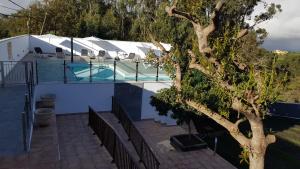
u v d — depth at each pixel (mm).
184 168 12906
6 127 9891
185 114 14414
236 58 6000
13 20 55344
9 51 19422
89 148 12094
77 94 17703
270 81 5008
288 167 16031
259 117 5598
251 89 5453
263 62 5734
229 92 5891
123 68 20922
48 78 17750
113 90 18562
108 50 33188
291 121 27594
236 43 6082
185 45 10445
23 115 8406
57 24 53594
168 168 12797
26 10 53969
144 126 18594
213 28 5543
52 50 31156
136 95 19234
